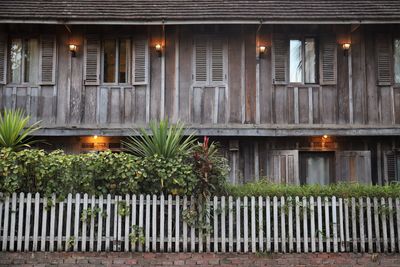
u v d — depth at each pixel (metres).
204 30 11.98
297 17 11.12
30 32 11.93
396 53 12.11
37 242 7.02
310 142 12.15
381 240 7.29
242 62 11.91
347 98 11.84
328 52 11.93
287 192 7.35
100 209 7.05
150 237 7.14
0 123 7.68
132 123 11.70
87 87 11.84
